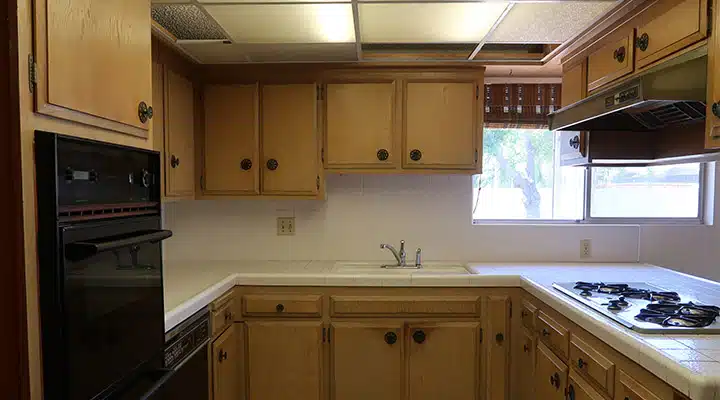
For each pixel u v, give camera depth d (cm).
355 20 191
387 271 261
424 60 242
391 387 231
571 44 220
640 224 276
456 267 267
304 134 252
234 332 230
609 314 148
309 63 249
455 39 218
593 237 273
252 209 282
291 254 283
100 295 102
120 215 113
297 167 253
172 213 283
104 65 108
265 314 231
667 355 114
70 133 96
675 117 193
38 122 86
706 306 153
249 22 192
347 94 251
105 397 105
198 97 254
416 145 251
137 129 125
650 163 227
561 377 176
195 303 175
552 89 271
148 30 131
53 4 89
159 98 211
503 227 277
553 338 185
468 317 230
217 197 255
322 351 232
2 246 82
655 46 167
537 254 276
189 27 199
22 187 83
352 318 231
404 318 230
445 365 231
